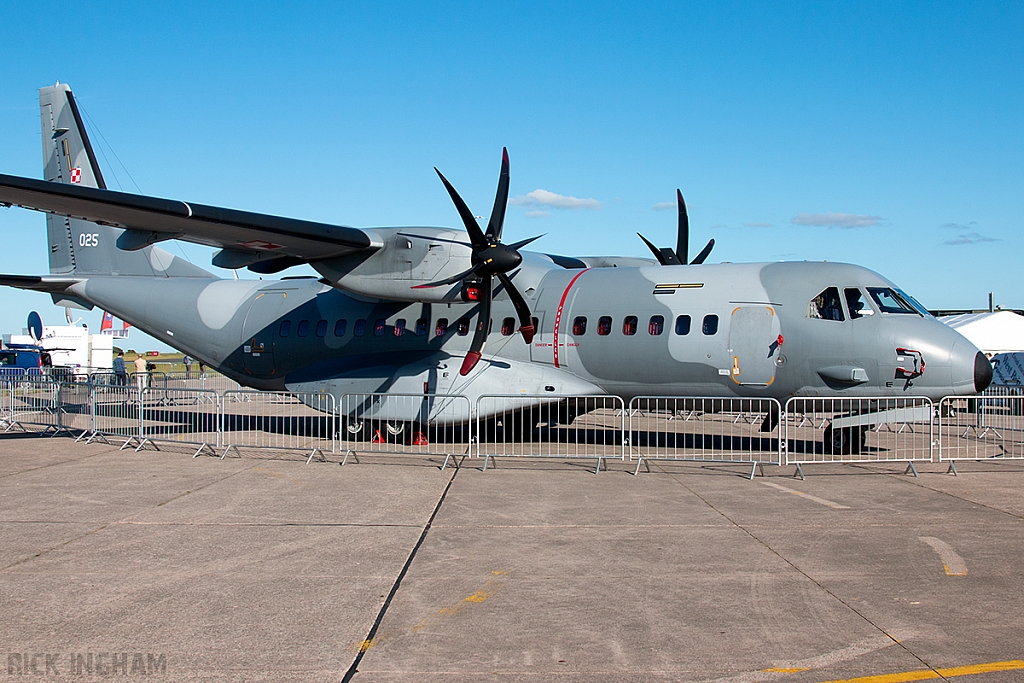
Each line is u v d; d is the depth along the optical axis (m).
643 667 4.68
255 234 13.27
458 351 15.42
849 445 13.41
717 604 5.78
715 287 13.86
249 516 8.63
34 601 5.85
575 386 14.52
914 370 12.43
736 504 9.27
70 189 11.34
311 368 16.67
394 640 5.11
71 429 16.36
